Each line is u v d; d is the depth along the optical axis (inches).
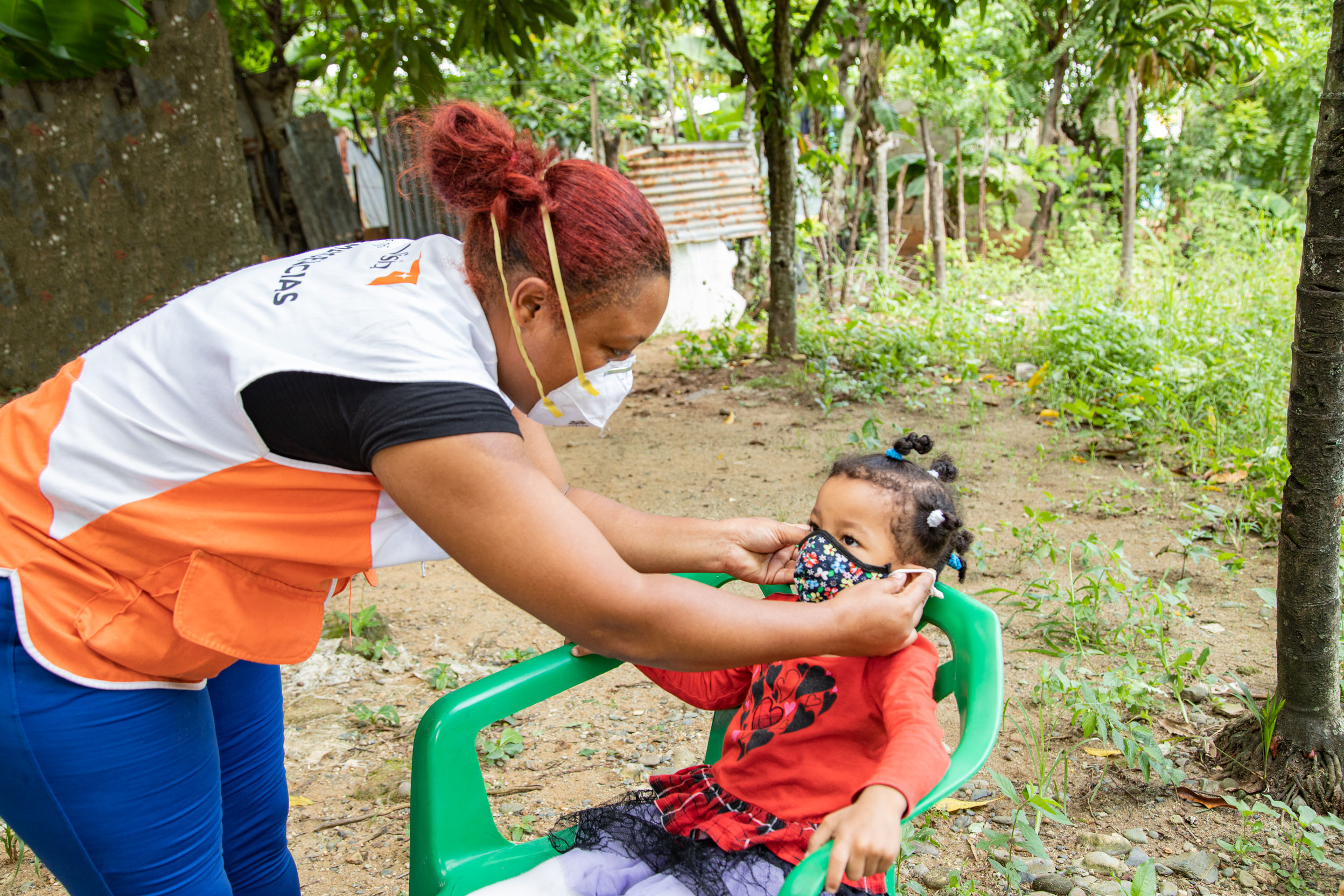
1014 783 99.1
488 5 201.3
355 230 279.3
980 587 142.5
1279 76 458.3
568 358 53.2
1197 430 197.2
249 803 68.2
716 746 77.3
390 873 90.6
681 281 414.6
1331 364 86.5
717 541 70.6
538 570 47.7
